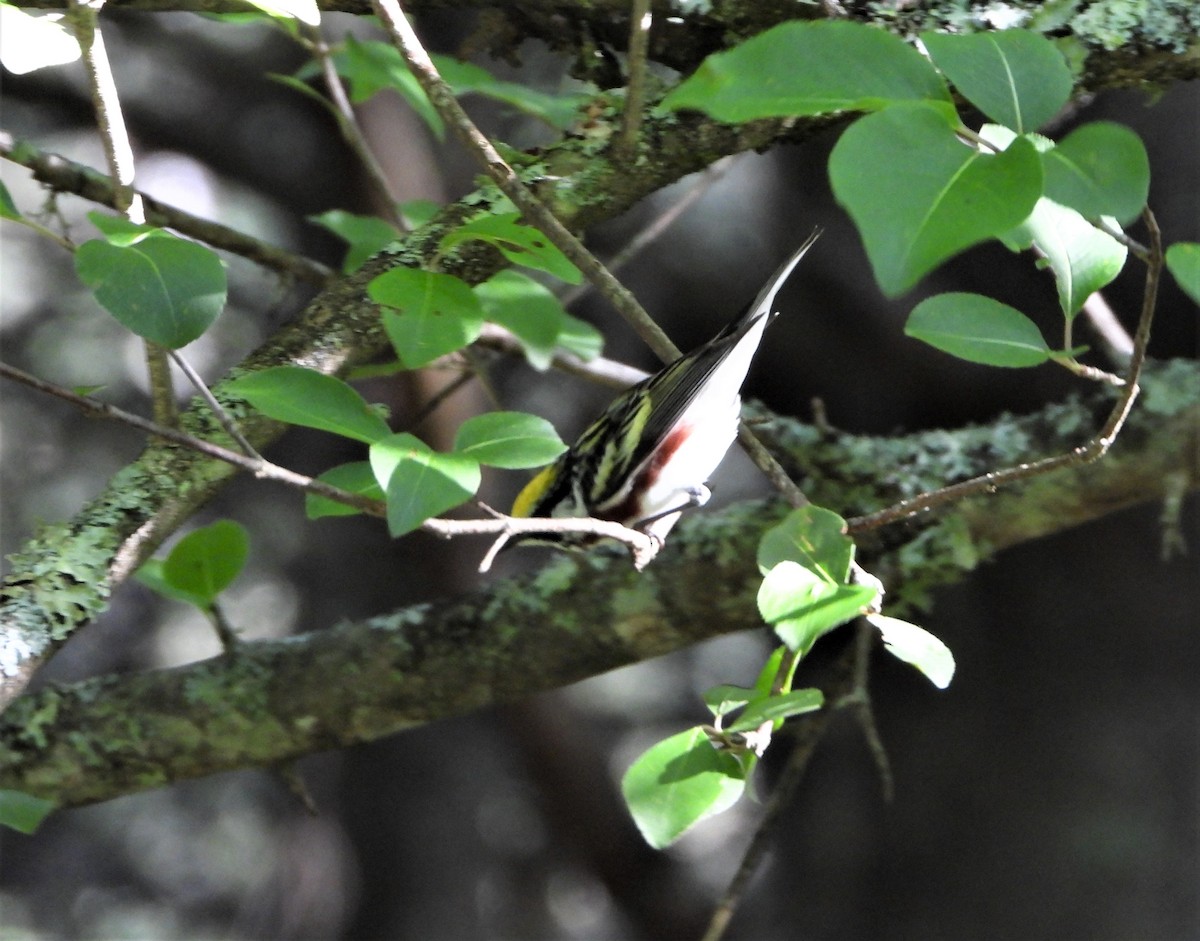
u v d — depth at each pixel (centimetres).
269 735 704
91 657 1482
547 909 1559
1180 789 999
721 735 438
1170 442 708
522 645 709
